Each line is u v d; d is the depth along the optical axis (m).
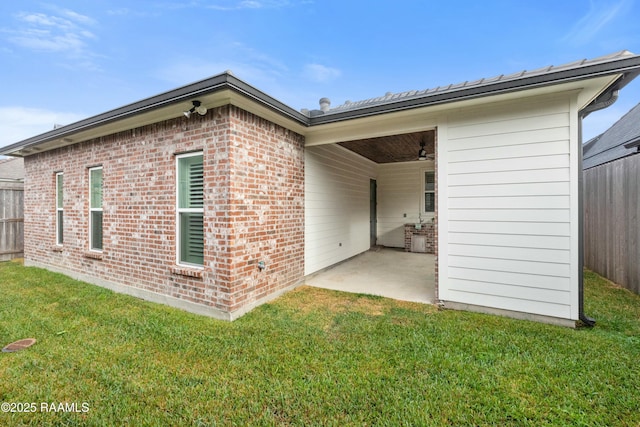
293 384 2.51
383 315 4.07
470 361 2.82
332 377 2.59
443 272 4.39
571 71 3.19
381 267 7.35
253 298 4.37
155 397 2.36
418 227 9.59
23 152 7.17
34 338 3.36
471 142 4.17
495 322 3.78
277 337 3.39
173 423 2.10
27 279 6.02
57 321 3.83
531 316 3.88
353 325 3.71
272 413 2.19
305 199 5.88
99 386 2.51
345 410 2.20
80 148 5.98
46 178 6.95
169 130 4.54
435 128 4.45
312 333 3.49
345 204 8.02
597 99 3.67
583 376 2.57
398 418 2.11
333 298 4.85
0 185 8.28
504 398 2.30
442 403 2.25
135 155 4.97
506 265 4.01
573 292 3.66
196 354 3.01
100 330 3.57
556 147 3.71
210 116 4.11
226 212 3.97
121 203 5.19
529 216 3.87
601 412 2.16
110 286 5.41
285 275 5.18
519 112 3.88
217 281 4.05
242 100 3.94
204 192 4.19
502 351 3.01
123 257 5.18
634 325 3.63
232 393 2.40
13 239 8.48
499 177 4.02
